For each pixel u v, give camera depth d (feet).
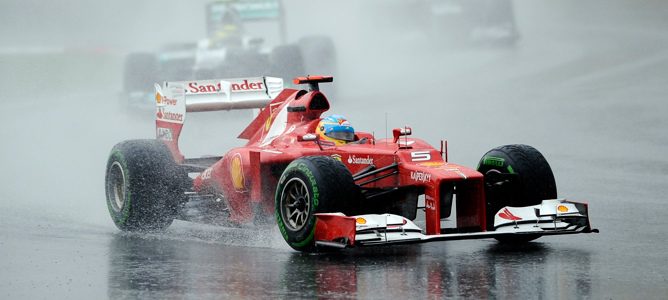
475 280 93.20
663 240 114.62
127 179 123.24
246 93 139.23
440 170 106.42
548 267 99.55
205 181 129.90
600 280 93.20
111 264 103.09
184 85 134.82
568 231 107.04
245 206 122.83
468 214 108.68
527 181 111.04
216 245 114.52
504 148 115.03
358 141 118.83
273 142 124.06
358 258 104.99
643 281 92.73
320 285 91.09
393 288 89.61
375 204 115.14
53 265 103.19
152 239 119.75
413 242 100.32
